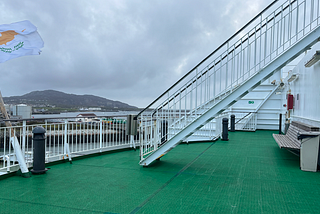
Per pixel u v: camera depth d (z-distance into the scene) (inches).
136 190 160.9
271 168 219.3
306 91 314.0
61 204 137.5
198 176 194.1
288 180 181.9
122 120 313.7
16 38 218.5
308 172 204.7
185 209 130.0
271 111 574.2
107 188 165.2
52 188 165.6
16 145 195.3
